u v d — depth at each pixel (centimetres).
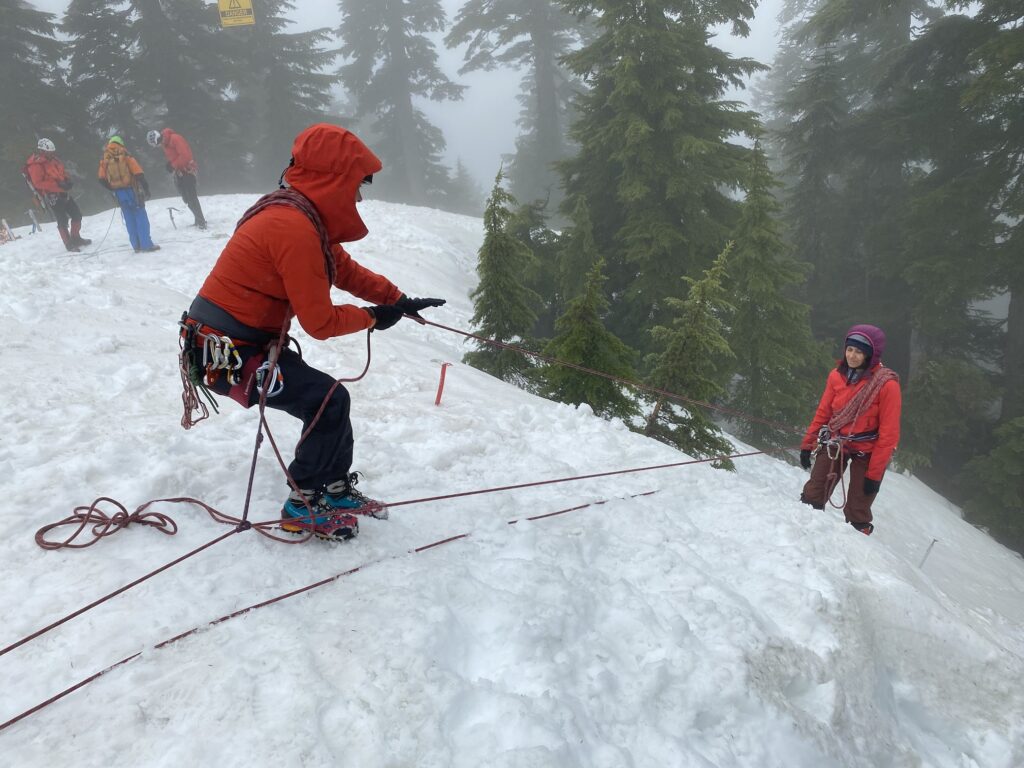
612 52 1664
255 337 250
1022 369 2050
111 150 1284
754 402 1319
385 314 265
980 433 2061
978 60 1891
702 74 1680
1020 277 1903
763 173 1345
